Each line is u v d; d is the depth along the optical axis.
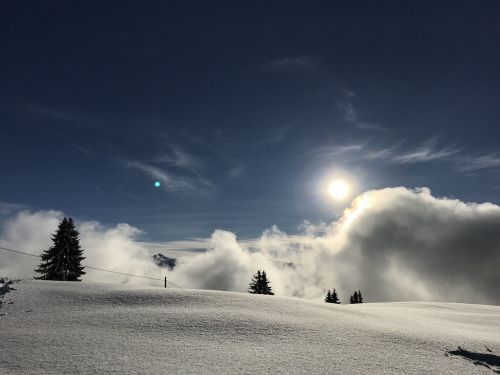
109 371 6.88
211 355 8.02
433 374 7.51
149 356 7.82
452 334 11.55
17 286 14.77
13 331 9.56
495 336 12.34
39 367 7.04
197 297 14.09
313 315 12.66
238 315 11.56
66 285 15.49
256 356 8.07
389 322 13.20
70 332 9.55
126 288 15.44
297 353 8.41
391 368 7.73
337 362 7.91
